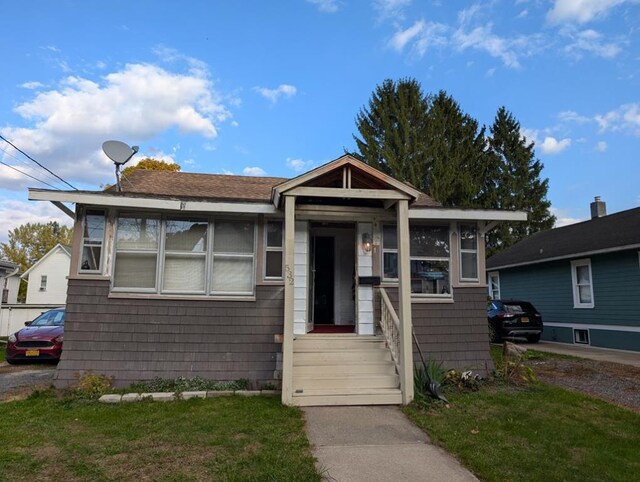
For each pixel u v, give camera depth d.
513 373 8.20
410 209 8.25
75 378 7.32
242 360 7.80
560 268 16.08
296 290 8.26
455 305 8.66
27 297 32.38
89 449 4.51
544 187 35.06
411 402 6.51
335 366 7.21
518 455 4.47
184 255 7.98
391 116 29.64
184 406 6.20
